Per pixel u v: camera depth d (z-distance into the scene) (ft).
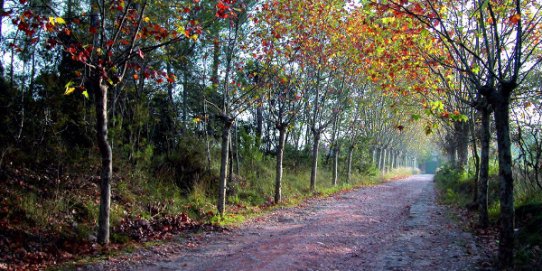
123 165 43.55
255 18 43.70
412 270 23.15
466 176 65.57
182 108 61.72
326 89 64.34
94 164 41.65
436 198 63.00
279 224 39.19
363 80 66.80
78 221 31.48
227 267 23.97
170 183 46.16
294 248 28.76
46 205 30.81
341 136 87.40
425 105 37.91
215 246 29.50
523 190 39.73
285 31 45.57
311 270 23.38
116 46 35.45
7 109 37.35
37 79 40.37
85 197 35.12
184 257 26.37
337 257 26.37
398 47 33.17
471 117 45.27
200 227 35.65
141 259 25.57
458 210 46.68
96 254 26.16
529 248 23.88
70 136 42.98
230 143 57.00
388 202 57.72
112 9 28.66
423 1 28.22
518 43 22.20
